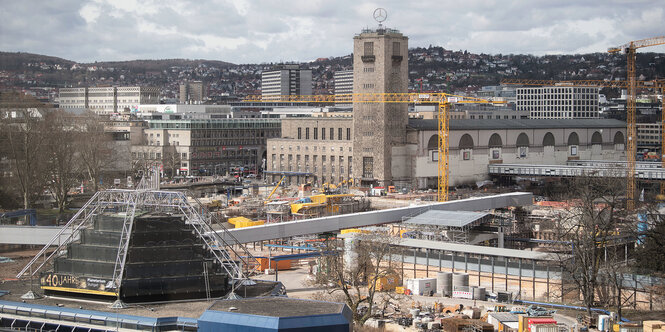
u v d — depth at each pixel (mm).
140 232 151250
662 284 180125
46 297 151750
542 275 189750
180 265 150750
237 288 156875
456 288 191500
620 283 169500
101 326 135875
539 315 160625
